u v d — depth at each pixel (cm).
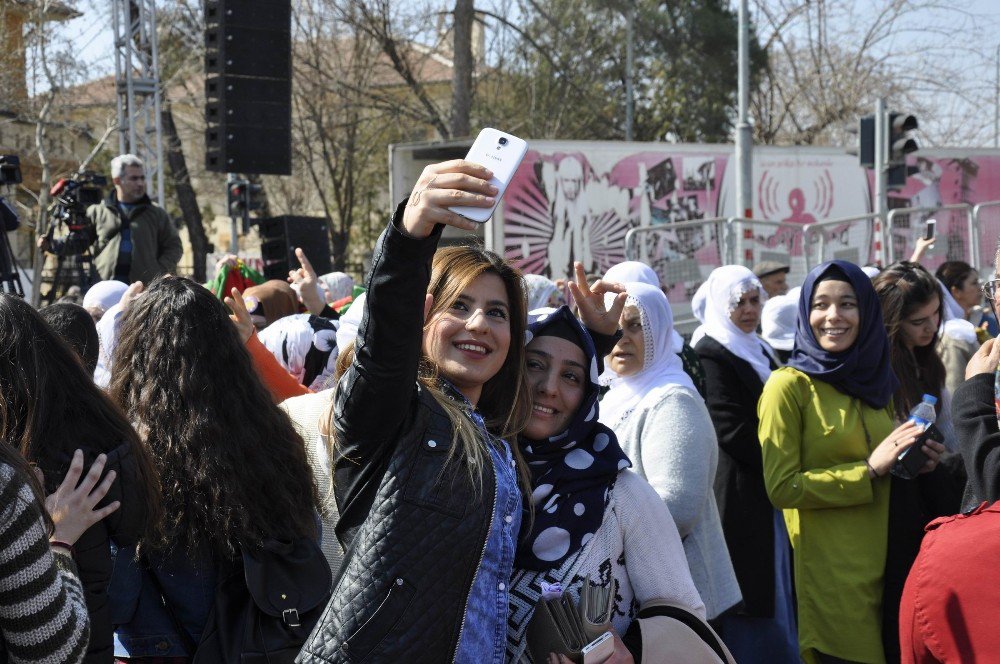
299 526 275
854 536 402
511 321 252
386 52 2808
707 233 1279
